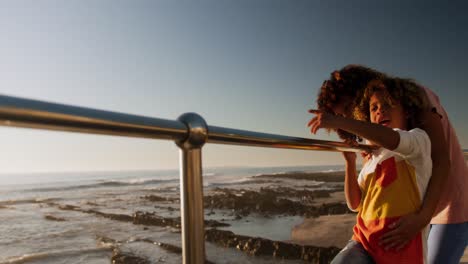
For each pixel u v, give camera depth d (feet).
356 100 6.84
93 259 31.68
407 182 4.94
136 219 50.01
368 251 4.96
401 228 4.72
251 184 106.01
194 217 2.98
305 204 51.42
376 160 5.40
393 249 4.75
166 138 2.65
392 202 4.91
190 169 2.92
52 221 55.26
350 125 4.56
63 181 178.91
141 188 121.80
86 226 48.80
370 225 5.05
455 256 6.26
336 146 4.96
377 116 5.68
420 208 4.89
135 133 2.34
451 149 6.20
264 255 27.43
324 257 25.25
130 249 33.22
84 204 78.33
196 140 2.83
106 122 2.11
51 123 1.83
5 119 1.62
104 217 55.72
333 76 7.20
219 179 140.56
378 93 5.74
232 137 3.28
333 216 40.50
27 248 37.29
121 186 133.18
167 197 84.89
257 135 3.63
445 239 6.25
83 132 2.04
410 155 4.88
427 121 5.35
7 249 37.04
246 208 52.29
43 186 142.82
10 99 1.64
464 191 6.23
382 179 5.14
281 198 60.95
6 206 79.66
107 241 37.45
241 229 38.81
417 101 5.39
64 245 37.55
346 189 6.16
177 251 31.76
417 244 4.86
